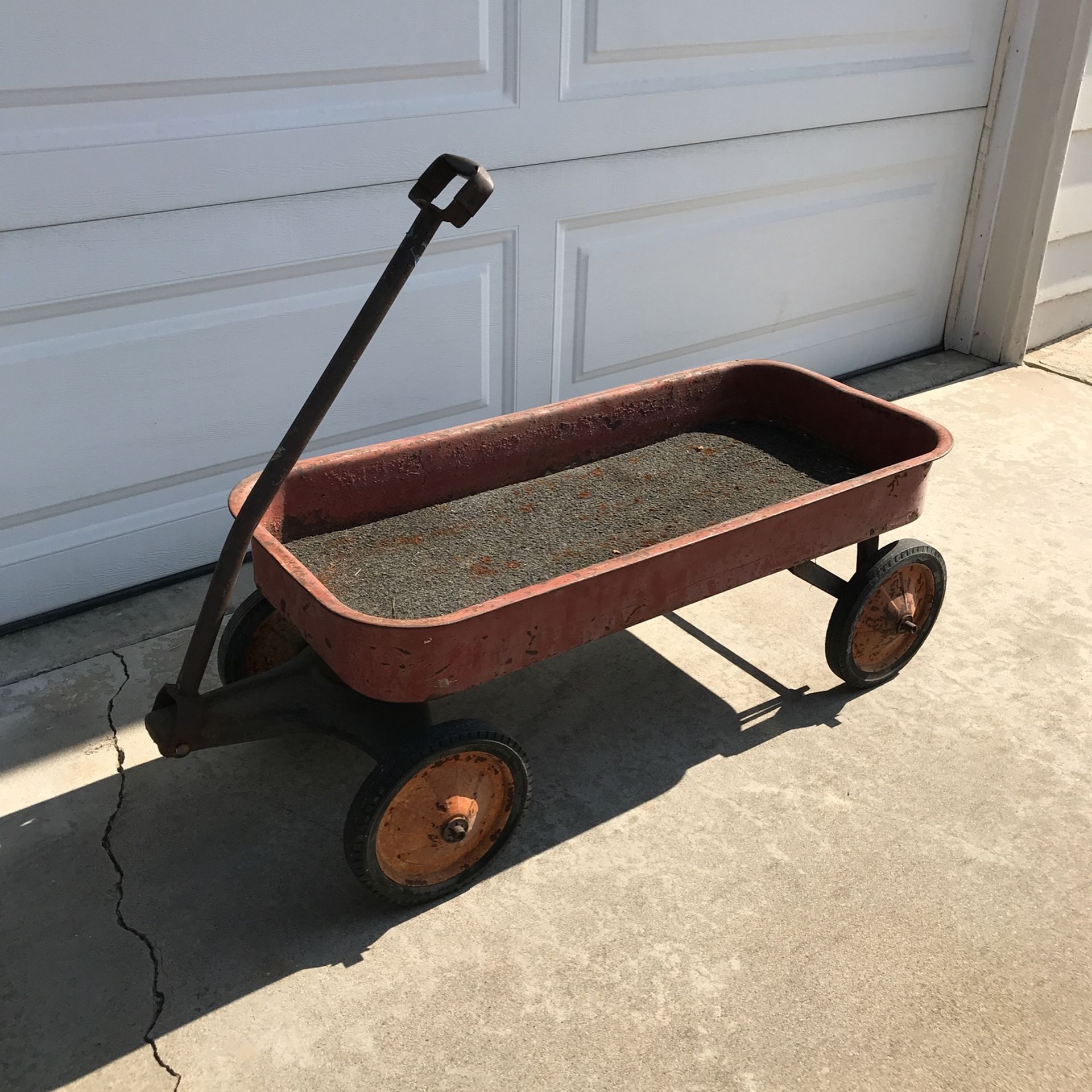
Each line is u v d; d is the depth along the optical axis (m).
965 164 4.63
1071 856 2.38
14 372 2.67
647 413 2.98
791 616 3.18
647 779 2.55
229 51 2.65
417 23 2.89
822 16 3.78
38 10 2.38
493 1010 2.00
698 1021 1.99
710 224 3.87
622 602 2.16
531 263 3.43
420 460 2.62
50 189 2.53
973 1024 2.01
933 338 5.04
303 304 3.04
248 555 3.34
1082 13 4.15
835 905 2.24
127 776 2.50
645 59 3.40
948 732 2.74
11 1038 1.93
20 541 2.88
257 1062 1.90
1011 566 3.44
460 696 2.80
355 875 2.09
